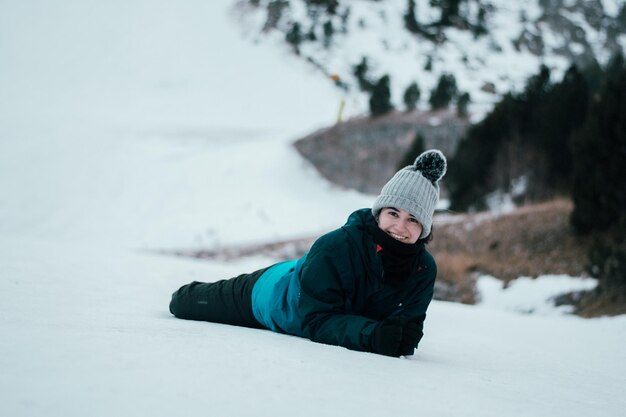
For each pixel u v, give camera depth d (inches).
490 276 513.3
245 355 69.2
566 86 685.3
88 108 1851.6
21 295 124.2
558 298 438.6
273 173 1342.3
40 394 45.3
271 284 109.3
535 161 719.1
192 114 1870.1
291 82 2010.3
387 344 87.2
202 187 1274.6
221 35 2292.1
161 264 308.8
